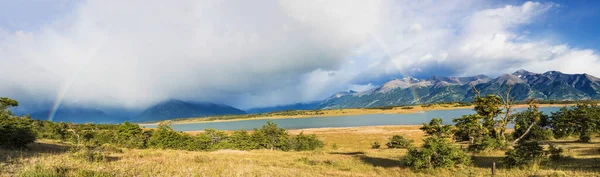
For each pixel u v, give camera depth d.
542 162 25.06
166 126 73.38
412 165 26.27
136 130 67.31
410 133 96.12
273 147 69.25
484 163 28.06
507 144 39.88
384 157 34.81
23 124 27.56
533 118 49.94
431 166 25.25
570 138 55.59
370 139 86.38
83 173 13.24
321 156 36.94
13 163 14.90
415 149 27.39
